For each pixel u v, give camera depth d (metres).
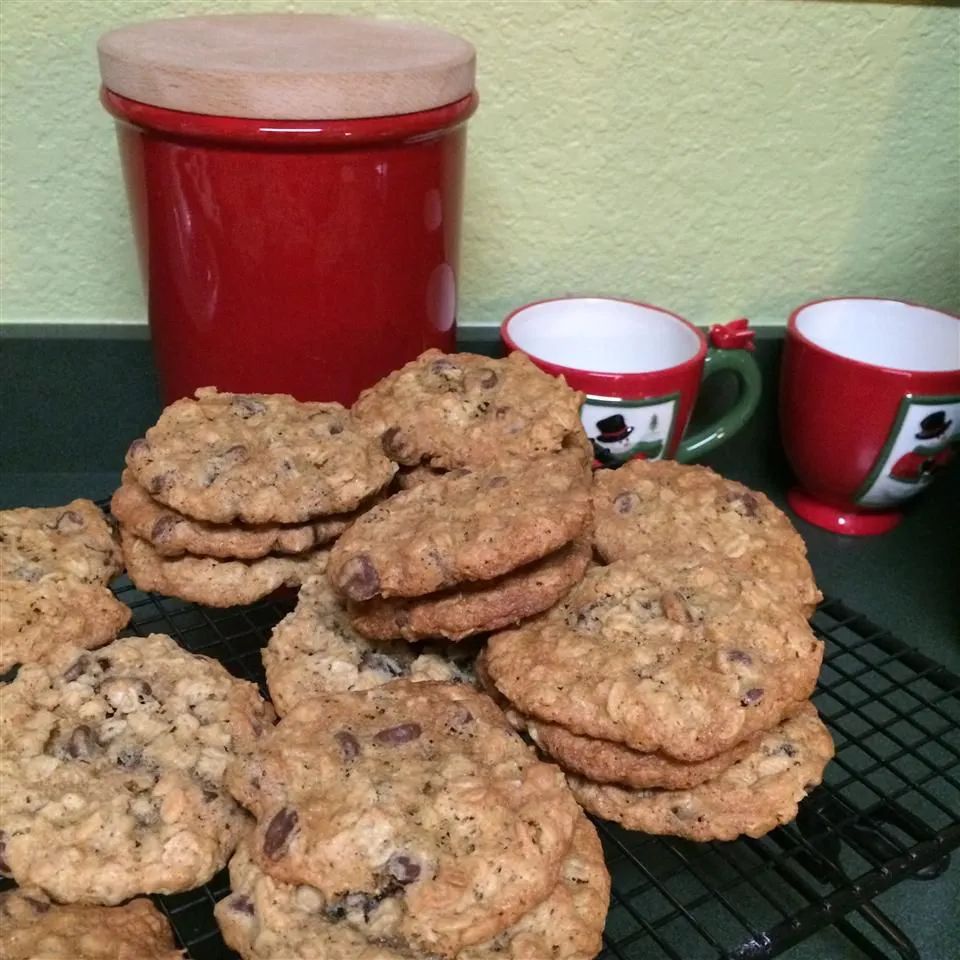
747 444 1.27
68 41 0.99
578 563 0.75
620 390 0.99
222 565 0.82
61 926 0.59
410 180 0.85
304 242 0.84
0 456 1.16
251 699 0.74
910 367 1.15
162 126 0.79
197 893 0.70
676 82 1.09
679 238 1.19
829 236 1.21
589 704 0.67
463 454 0.84
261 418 0.86
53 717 0.70
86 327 1.13
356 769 0.63
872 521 1.18
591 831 0.66
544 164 1.12
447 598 0.72
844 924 0.71
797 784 0.69
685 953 0.71
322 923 0.58
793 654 0.72
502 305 1.19
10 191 1.05
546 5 1.03
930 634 1.02
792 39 1.09
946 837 0.67
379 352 0.92
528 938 0.58
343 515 0.83
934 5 1.09
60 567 0.80
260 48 0.84
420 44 0.89
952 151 1.18
